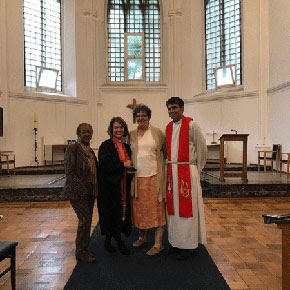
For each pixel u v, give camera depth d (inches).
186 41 481.7
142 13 504.4
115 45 506.0
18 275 113.4
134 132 139.9
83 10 470.3
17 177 329.1
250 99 406.6
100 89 489.7
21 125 399.9
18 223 187.9
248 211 212.1
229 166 378.9
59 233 166.6
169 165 134.5
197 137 131.0
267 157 370.9
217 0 456.1
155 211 133.4
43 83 436.8
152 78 511.8
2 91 375.6
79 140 126.9
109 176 130.0
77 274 111.7
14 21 394.0
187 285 102.3
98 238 156.6
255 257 129.6
